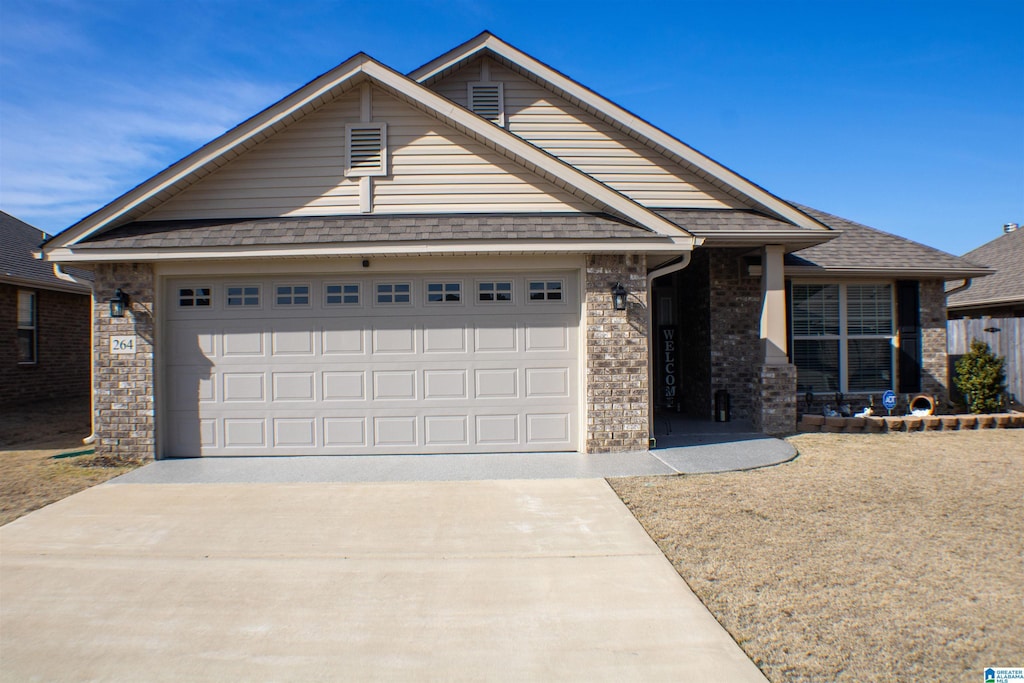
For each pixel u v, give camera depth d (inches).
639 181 426.3
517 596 175.9
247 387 340.8
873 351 487.2
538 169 343.3
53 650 150.3
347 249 316.5
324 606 171.6
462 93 432.5
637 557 200.8
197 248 315.6
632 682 134.5
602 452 339.6
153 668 142.4
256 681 137.1
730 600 170.9
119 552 209.5
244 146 341.1
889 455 339.9
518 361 343.9
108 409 332.2
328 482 288.7
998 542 209.2
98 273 332.5
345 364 341.1
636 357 340.2
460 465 317.1
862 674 135.2
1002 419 428.1
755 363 458.0
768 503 252.4
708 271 459.8
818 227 393.7
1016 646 145.5
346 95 348.2
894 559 195.9
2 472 312.2
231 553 208.2
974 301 664.4
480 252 319.0
